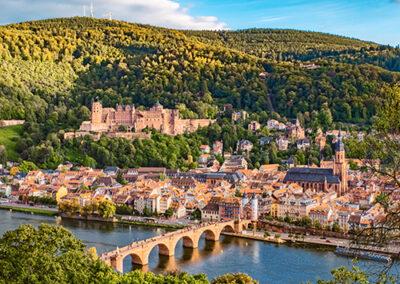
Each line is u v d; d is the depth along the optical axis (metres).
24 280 141.38
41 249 150.88
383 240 97.31
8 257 147.50
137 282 184.75
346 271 107.69
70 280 151.12
